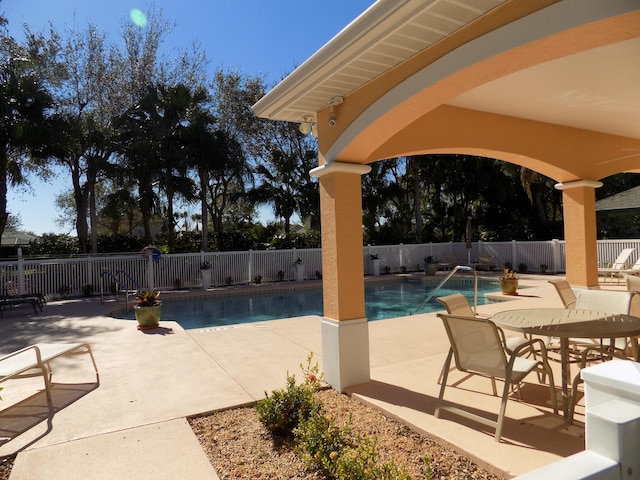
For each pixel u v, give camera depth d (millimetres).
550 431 3490
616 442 1356
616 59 4051
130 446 3553
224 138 20016
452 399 4281
